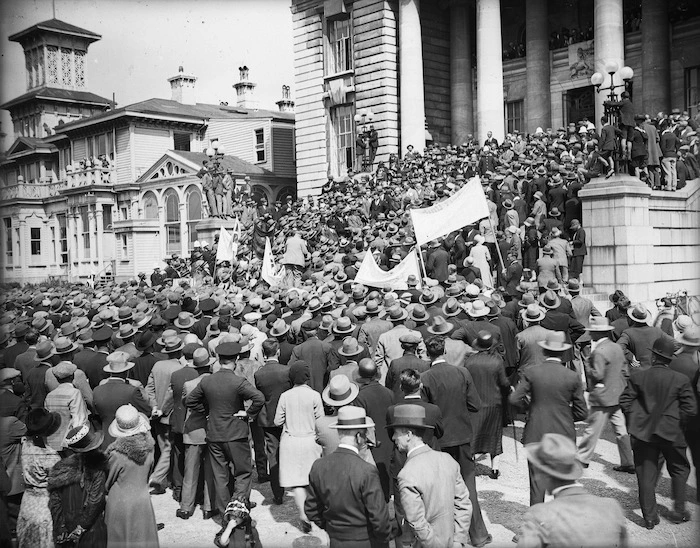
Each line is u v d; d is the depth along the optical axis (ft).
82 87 200.54
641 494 28.60
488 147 94.58
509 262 67.46
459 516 21.42
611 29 101.45
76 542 22.81
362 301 46.19
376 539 20.68
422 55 138.62
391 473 28.07
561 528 16.76
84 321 45.73
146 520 24.64
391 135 133.69
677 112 95.81
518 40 142.61
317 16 145.07
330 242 91.56
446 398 27.76
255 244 104.83
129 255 168.04
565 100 131.23
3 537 26.48
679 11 115.34
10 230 195.42
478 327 37.45
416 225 57.57
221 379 30.66
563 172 73.87
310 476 21.30
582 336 46.06
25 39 195.21
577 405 28.22
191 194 159.22
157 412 34.86
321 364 35.14
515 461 38.32
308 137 148.56
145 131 176.14
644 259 66.13
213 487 32.55
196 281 109.91
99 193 174.60
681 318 31.14
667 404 28.30
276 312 46.47
